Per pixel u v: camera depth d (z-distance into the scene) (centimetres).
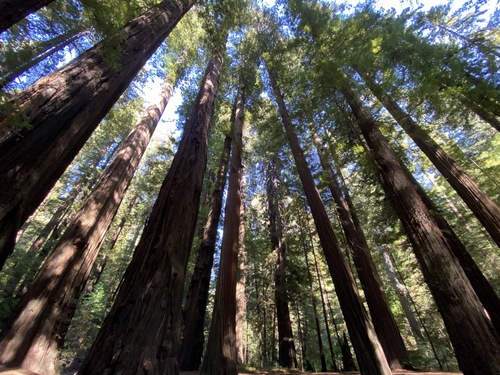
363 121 589
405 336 1327
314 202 541
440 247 374
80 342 870
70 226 476
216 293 387
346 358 796
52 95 200
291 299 1022
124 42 285
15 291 963
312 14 911
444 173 650
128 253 1614
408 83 549
